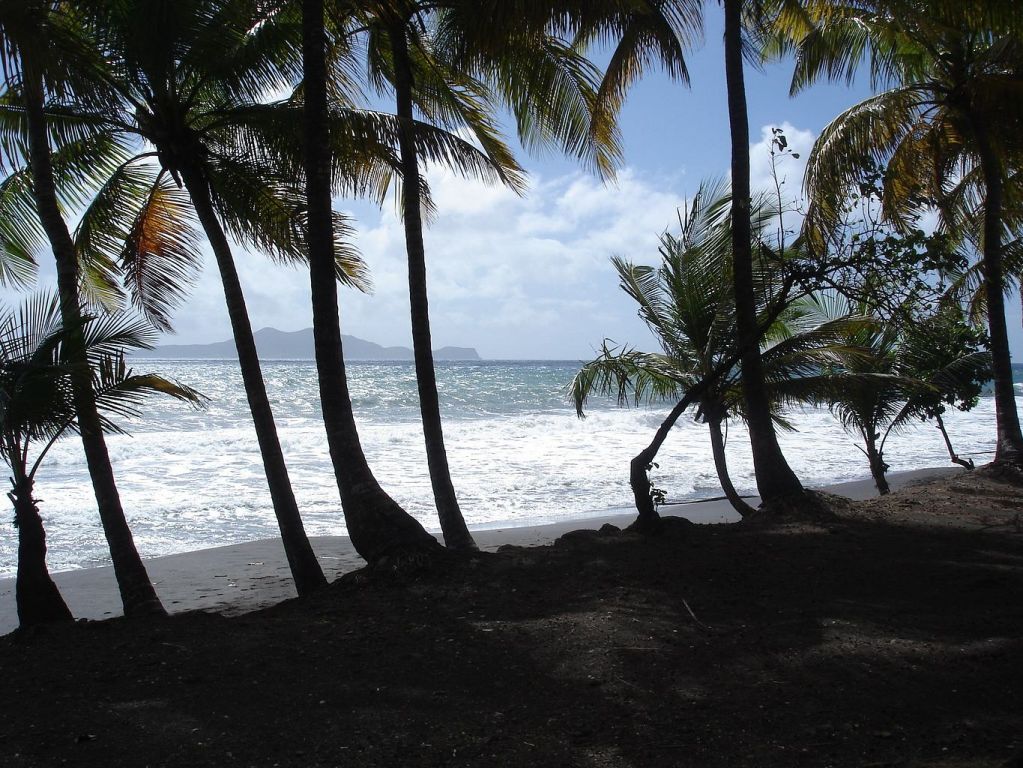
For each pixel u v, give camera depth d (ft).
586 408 137.18
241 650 16.40
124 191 27.89
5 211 28.04
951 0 29.14
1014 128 38.24
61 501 50.55
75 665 15.69
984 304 45.93
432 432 28.96
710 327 32.07
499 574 21.29
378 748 11.81
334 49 29.43
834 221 34.58
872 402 36.37
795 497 29.50
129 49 22.97
